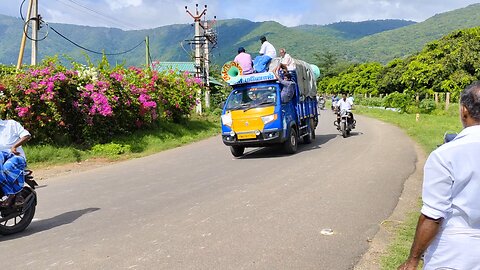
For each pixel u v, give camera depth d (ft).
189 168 41.16
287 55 49.90
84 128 54.65
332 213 23.13
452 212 8.50
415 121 82.58
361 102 189.26
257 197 27.17
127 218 23.68
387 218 22.16
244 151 53.21
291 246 18.34
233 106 46.75
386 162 38.47
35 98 48.65
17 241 20.70
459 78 118.62
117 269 16.34
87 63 60.23
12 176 21.61
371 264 16.37
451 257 8.44
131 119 63.82
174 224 22.04
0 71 54.60
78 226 22.66
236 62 48.03
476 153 8.30
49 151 47.52
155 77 74.28
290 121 47.06
